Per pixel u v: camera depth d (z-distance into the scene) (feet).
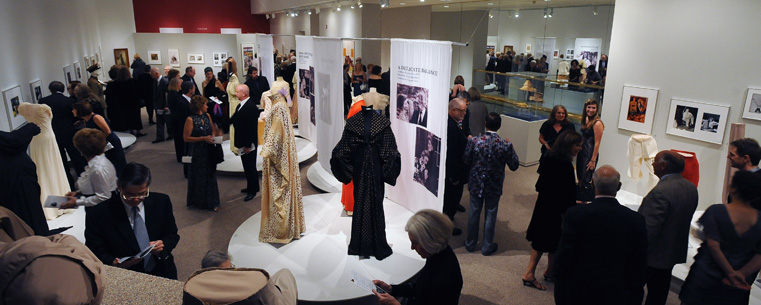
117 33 49.75
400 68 16.20
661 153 11.06
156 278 5.25
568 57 26.22
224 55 48.32
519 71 29.81
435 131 14.49
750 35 16.37
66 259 3.03
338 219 17.31
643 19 19.75
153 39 46.93
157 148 30.12
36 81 23.07
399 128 16.90
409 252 14.75
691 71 18.31
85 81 36.88
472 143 15.17
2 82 18.57
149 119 37.19
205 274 3.80
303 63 27.22
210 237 17.38
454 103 16.52
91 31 41.83
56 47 28.17
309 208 18.34
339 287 12.80
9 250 2.96
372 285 8.27
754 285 12.92
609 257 8.89
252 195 21.07
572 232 9.12
